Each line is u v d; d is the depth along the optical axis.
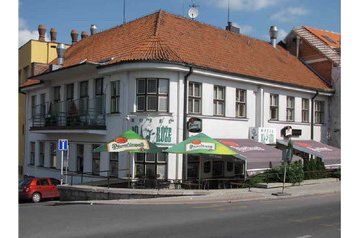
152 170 21.91
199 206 15.76
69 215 13.71
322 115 32.03
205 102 23.31
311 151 26.25
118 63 21.89
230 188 21.73
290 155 19.84
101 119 24.06
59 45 30.30
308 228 11.19
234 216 13.18
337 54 33.03
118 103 23.06
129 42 25.48
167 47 22.70
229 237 9.95
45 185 23.50
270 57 31.27
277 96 27.94
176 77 21.98
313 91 30.27
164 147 21.59
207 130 23.36
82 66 23.48
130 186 20.88
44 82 29.59
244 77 24.98
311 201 17.28
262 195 18.56
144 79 21.94
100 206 16.36
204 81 23.27
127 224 11.73
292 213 13.84
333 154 27.12
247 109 25.80
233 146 22.08
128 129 22.12
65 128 25.44
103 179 23.72
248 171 22.09
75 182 26.30
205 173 23.62
